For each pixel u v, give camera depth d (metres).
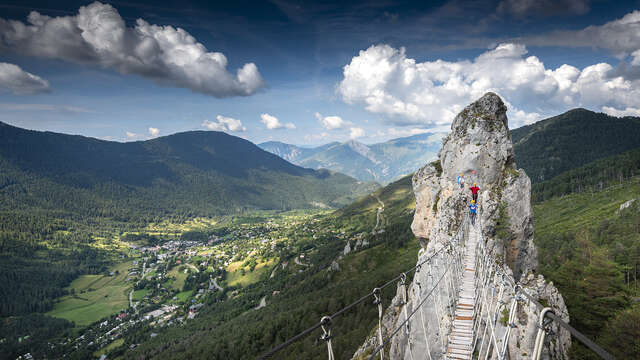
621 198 153.50
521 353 18.06
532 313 18.78
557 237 120.56
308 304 127.62
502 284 11.04
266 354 4.46
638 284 50.06
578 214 157.00
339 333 91.31
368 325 85.88
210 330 157.75
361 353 46.06
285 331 111.06
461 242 26.86
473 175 35.56
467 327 17.16
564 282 52.75
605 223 111.06
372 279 134.50
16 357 174.62
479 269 19.83
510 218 32.94
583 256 78.56
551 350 19.44
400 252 174.50
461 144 37.28
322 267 199.50
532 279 23.28
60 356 172.25
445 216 34.41
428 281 23.16
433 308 21.89
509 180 34.53
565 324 4.69
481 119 36.88
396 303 43.91
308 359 82.00
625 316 39.00
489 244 31.05
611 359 3.31
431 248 34.69
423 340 22.09
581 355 23.98
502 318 18.47
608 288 48.38
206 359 112.25
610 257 68.75
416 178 44.72
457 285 21.06
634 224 98.06
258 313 155.12
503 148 35.84
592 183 198.00
